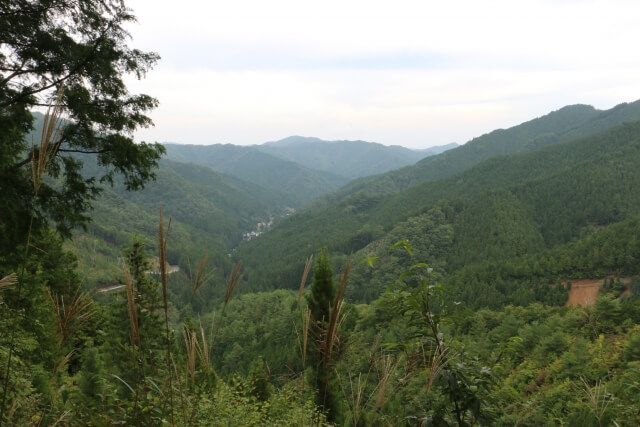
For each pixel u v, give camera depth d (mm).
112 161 9203
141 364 2037
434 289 2639
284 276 167625
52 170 8008
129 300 1891
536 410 2539
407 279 2752
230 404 5461
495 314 72375
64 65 8195
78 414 2359
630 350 32188
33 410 2342
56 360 2084
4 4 7344
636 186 176250
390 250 2762
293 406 5828
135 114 9289
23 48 7738
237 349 66188
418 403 2377
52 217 8422
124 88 9078
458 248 163250
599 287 101125
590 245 116000
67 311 1935
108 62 8555
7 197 7367
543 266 114000
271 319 83438
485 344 39938
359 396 1888
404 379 2072
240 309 109875
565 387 11328
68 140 8281
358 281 137250
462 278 118188
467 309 2662
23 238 7734
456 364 2512
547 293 103500
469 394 2357
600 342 37156
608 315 45250
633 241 105812
